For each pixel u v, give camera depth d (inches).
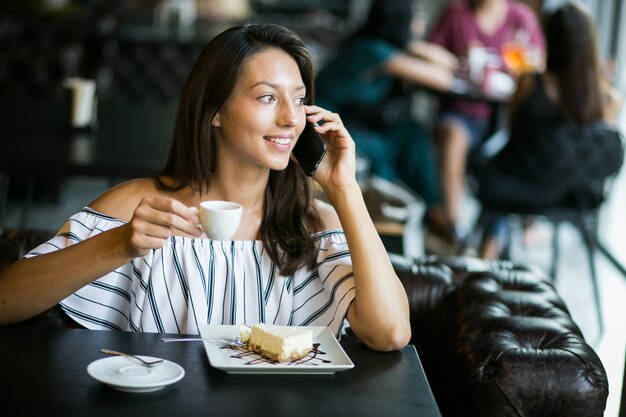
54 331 78.0
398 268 103.0
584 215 182.5
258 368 70.6
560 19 173.6
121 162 143.1
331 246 89.9
